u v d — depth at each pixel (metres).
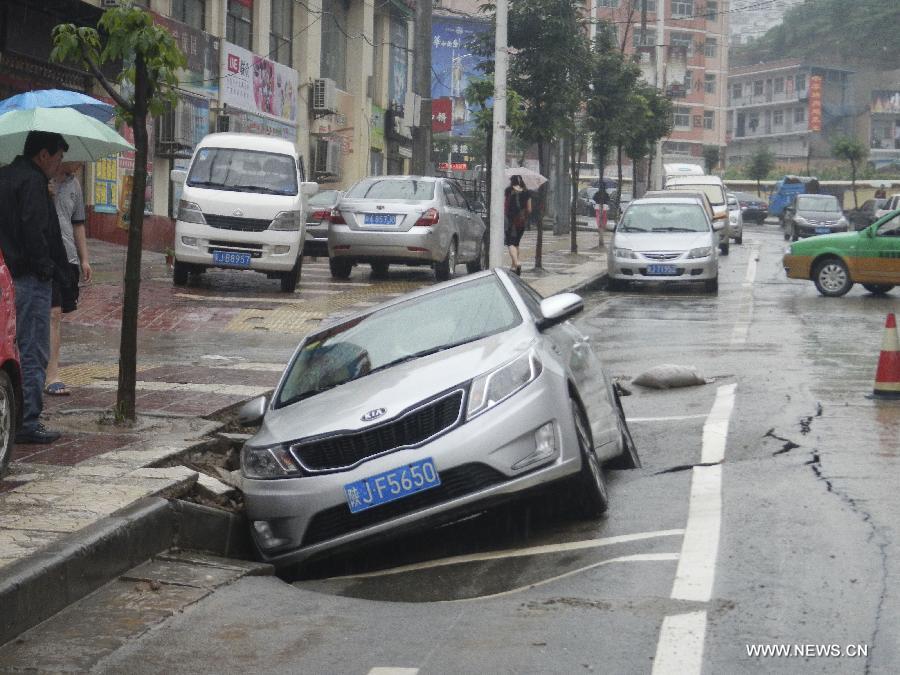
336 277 22.52
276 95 33.56
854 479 7.35
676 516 6.74
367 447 6.48
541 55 26.77
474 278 8.05
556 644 4.69
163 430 8.61
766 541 6.05
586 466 6.73
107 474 7.17
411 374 6.87
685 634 4.73
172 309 16.72
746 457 8.29
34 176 7.99
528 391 6.60
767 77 130.12
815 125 124.19
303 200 19.45
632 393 11.55
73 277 9.97
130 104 8.51
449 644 4.80
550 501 6.84
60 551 5.52
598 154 38.59
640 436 9.38
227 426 9.08
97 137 8.27
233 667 4.70
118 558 5.97
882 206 54.53
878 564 5.57
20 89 22.16
